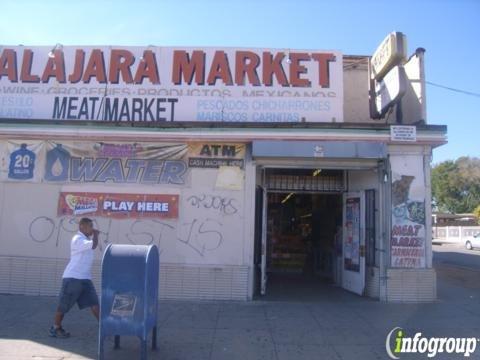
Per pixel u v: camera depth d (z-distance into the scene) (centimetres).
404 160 1063
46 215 1066
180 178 1062
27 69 1135
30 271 1054
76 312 910
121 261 634
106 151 1070
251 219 1052
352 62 1210
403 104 1148
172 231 1052
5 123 1059
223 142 1062
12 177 1076
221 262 1045
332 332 793
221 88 1112
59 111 1119
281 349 701
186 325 828
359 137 1030
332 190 1273
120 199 1060
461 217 7056
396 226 1054
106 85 1120
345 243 1240
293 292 1187
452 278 1564
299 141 1029
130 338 746
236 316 896
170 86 1115
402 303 1033
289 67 1119
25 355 657
